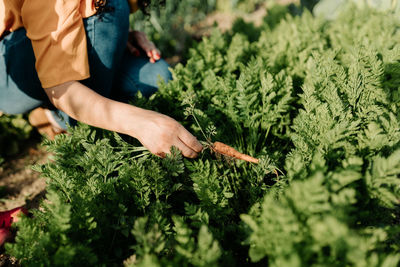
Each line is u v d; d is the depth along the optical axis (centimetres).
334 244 80
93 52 183
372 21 244
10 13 157
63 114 216
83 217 117
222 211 130
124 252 133
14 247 106
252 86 165
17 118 263
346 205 86
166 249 117
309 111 146
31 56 172
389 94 147
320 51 202
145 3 218
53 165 140
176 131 132
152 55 233
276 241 89
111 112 139
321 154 118
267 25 309
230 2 487
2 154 258
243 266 127
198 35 420
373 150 117
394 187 107
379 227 106
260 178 143
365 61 162
